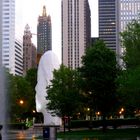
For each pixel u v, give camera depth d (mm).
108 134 66875
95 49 78938
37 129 101500
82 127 96000
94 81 77625
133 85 61562
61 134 68312
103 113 80438
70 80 83000
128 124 103375
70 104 80500
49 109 84875
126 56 68062
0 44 46094
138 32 68562
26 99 125125
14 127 107625
